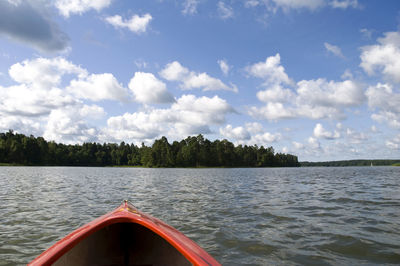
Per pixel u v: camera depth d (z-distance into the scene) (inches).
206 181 880.3
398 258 172.1
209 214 305.9
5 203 386.9
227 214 305.7
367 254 179.0
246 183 777.6
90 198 441.1
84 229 131.4
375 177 1023.6
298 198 433.4
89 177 1098.7
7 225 260.4
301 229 240.7
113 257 157.2
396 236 217.0
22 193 505.0
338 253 181.6
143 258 157.8
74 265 137.0
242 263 166.1
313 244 199.8
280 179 965.8
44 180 874.8
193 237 217.9
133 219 140.1
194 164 4581.7
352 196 448.5
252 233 228.8
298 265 162.9
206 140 4707.2
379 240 206.5
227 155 4820.4
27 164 4065.0
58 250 112.0
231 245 198.4
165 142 4896.7
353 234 223.0
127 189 592.1
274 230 237.9
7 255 181.6
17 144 3983.8
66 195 478.6
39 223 268.5
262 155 5561.0
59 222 272.8
